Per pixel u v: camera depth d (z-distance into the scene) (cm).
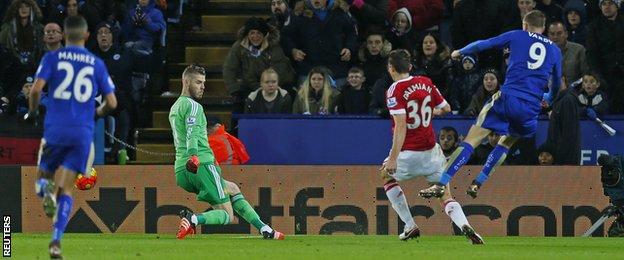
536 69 3672
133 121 5456
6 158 4991
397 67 3625
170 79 5891
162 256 3064
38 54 5491
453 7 5762
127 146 5188
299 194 4672
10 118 5022
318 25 5422
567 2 5594
